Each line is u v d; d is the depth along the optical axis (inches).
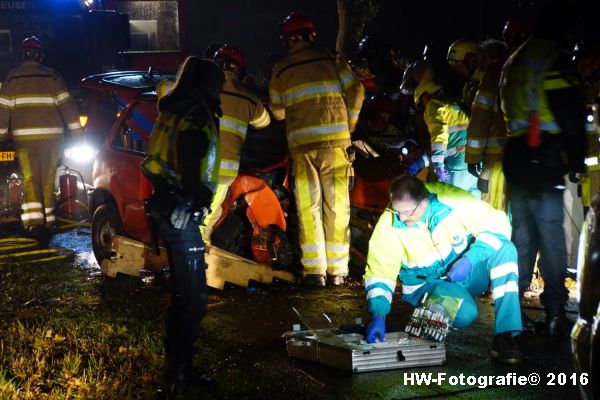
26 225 392.2
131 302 276.2
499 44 262.7
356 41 839.1
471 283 214.7
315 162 285.0
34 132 387.2
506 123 228.1
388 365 204.1
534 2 696.4
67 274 321.1
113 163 317.7
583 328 133.3
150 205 187.6
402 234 205.5
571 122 217.0
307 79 281.9
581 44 257.6
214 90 188.5
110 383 197.3
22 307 273.3
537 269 285.6
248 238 299.7
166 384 196.5
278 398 188.4
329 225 290.8
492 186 259.4
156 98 309.4
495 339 209.9
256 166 304.0
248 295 283.1
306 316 256.4
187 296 189.3
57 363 210.8
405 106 318.7
